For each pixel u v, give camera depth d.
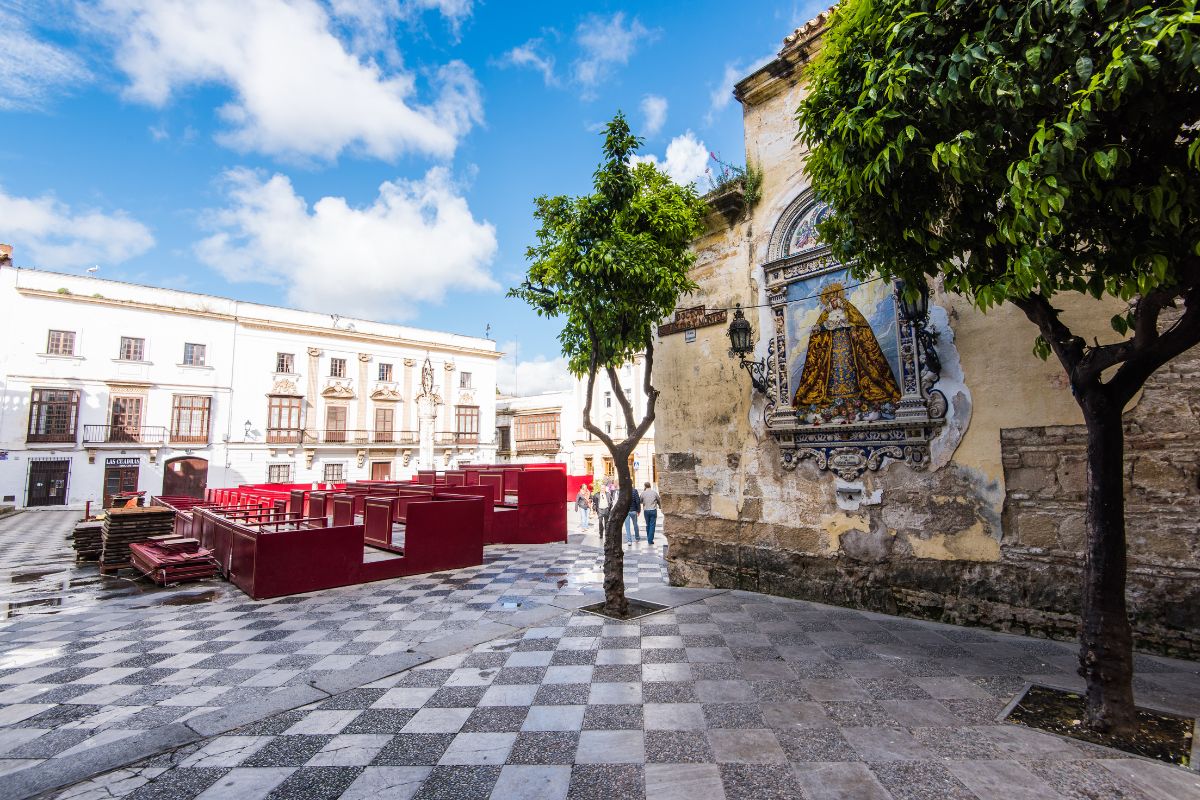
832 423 6.20
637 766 2.89
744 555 6.98
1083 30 2.52
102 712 3.71
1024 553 4.93
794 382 6.60
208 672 4.47
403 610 6.48
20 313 22.92
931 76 2.95
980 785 2.63
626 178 5.84
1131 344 3.09
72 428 23.64
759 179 7.25
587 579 8.28
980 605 5.15
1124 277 2.85
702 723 3.36
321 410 30.48
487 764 2.94
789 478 6.62
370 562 8.19
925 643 4.75
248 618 6.18
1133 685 3.69
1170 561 4.26
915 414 5.55
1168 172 2.45
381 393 32.53
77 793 2.71
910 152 3.13
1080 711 3.34
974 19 2.99
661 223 6.02
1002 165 3.02
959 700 3.58
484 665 4.46
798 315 6.64
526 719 3.47
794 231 6.90
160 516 9.43
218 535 8.84
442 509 9.11
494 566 9.50
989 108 2.90
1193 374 4.25
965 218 3.42
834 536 6.19
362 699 3.83
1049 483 4.84
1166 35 2.15
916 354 5.62
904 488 5.69
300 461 29.56
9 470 22.27
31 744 3.25
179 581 8.04
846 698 3.66
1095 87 2.32
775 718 3.39
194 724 3.44
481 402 37.19
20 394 22.70
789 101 7.04
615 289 5.78
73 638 5.47
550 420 38.72
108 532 9.01
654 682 4.03
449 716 3.53
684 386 7.83
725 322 7.42
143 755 3.06
